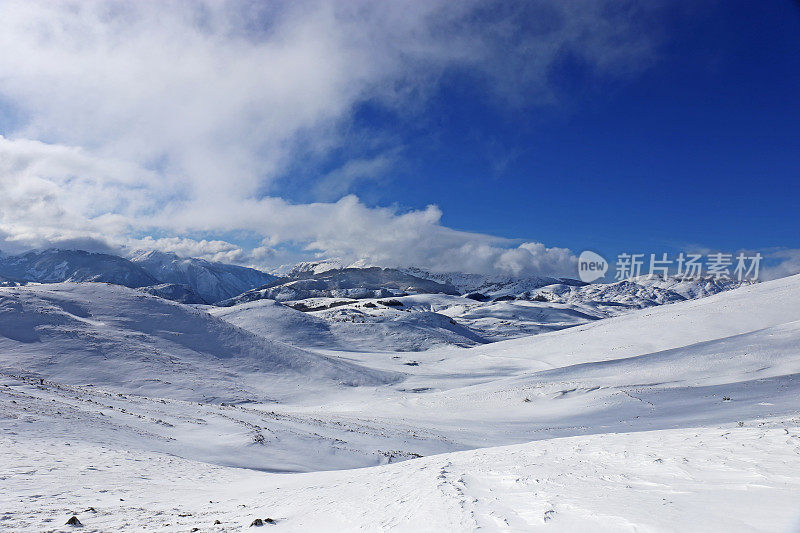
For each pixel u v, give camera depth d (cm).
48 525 736
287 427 2895
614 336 9406
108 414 2477
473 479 811
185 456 2036
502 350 10706
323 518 705
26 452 1522
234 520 775
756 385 4112
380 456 2478
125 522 774
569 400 4684
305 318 13212
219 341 7212
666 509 479
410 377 7875
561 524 471
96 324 6700
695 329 8500
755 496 496
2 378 3011
